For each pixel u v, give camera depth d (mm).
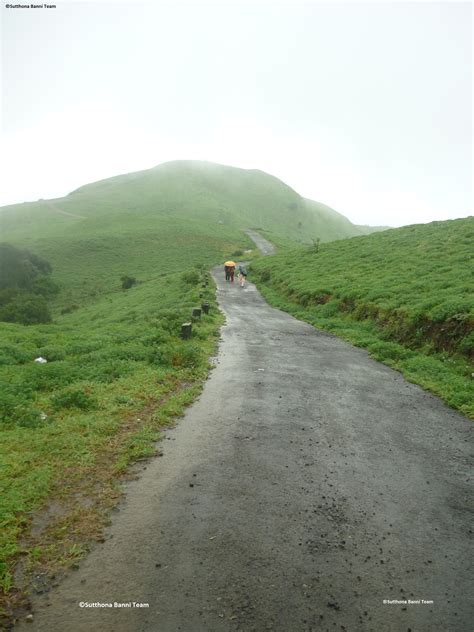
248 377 11648
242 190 192500
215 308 25359
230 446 7344
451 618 3961
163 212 133375
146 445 7113
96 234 98125
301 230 171750
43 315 46719
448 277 21797
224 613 3852
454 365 12656
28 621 3680
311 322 22047
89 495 5617
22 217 135625
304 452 7246
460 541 5094
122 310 40594
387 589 4266
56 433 7293
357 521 5371
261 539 4914
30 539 4715
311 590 4188
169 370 11555
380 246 38688
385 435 8133
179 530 5004
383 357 14383
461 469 6914
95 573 4270
